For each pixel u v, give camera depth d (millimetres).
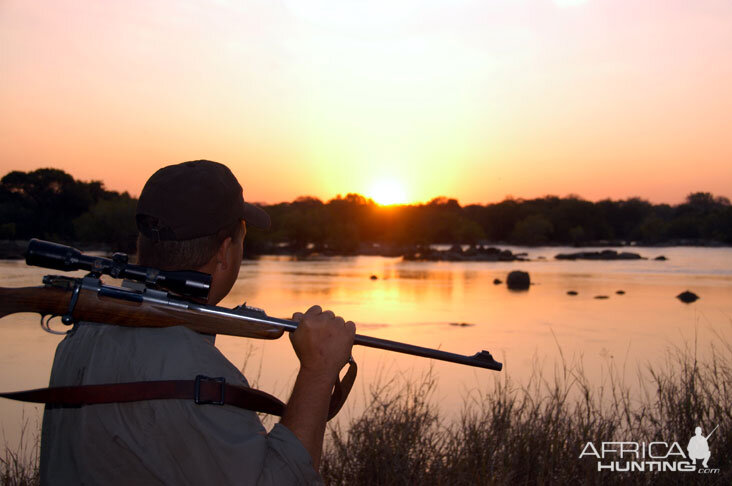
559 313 16172
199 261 1455
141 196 1447
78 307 1306
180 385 1219
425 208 131625
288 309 16188
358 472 4270
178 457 1193
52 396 1206
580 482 4031
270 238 66688
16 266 23625
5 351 9172
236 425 1251
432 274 33281
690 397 4973
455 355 1648
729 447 4312
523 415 5172
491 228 128875
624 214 137375
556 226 117688
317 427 1326
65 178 58875
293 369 8375
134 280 1373
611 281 28141
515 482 4184
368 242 91375
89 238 43750
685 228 119062
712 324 14039
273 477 1219
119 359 1265
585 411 5355
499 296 20859
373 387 7414
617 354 10188
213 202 1428
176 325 1348
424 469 4219
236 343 10188
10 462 4207
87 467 1220
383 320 14633
